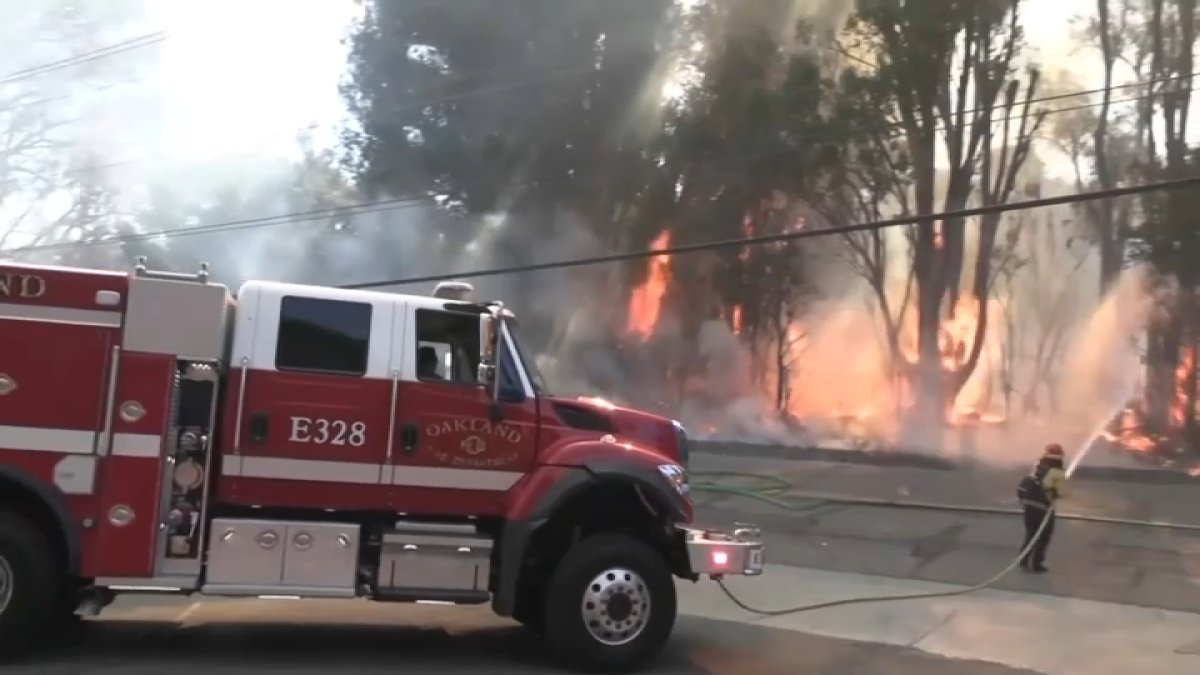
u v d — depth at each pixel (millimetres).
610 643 6938
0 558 6449
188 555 6734
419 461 7031
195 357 6750
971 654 8305
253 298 6965
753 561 7270
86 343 6629
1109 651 8531
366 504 6984
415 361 7141
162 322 6730
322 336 7039
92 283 6672
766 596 10727
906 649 8406
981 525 16328
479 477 7121
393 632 8227
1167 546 14305
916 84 29734
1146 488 21906
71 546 6496
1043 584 11852
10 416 6504
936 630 9227
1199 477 23172
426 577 6938
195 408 6848
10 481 6469
